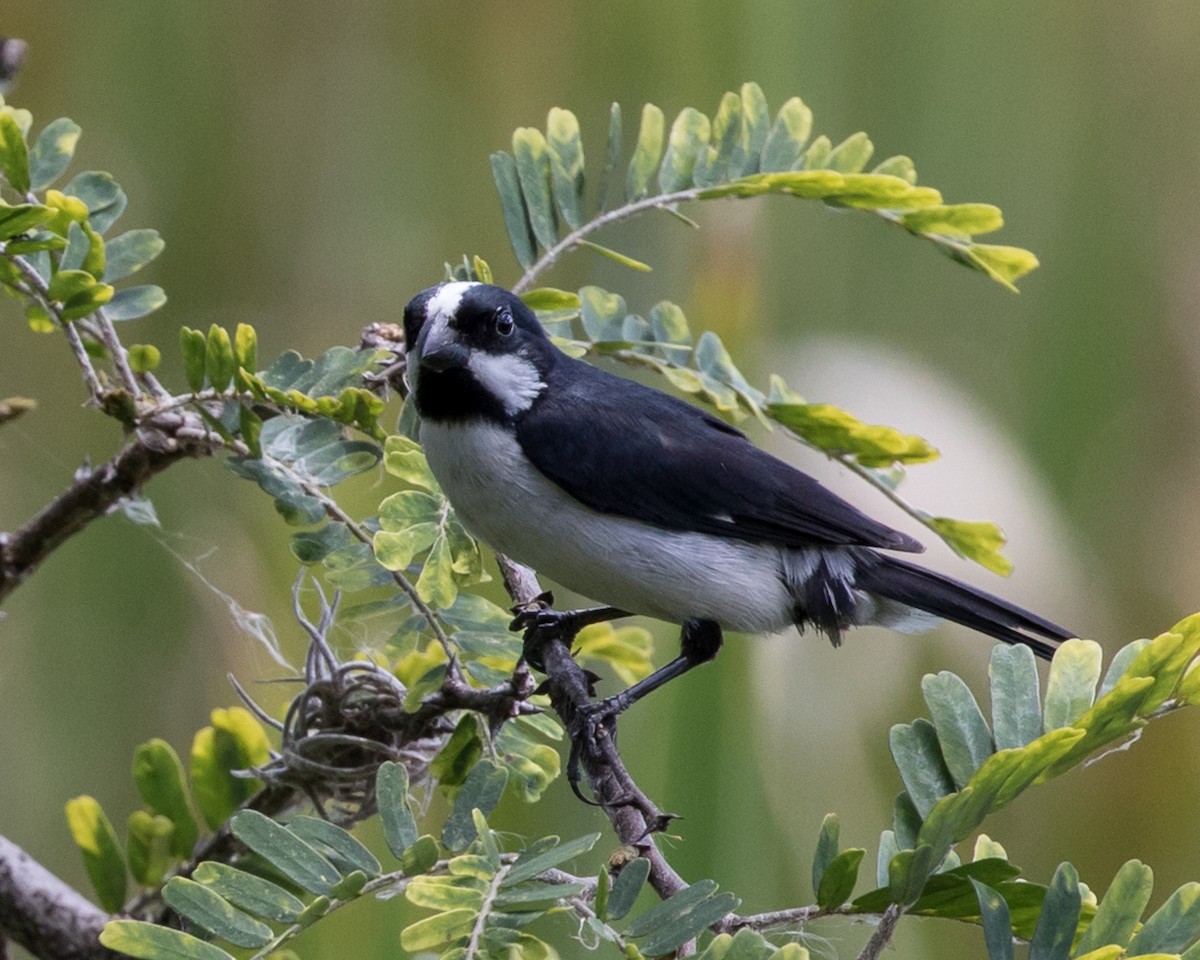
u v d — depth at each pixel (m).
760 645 8.62
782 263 9.98
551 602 7.90
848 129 10.10
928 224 7.00
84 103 10.52
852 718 8.87
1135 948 4.46
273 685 8.50
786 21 9.44
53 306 6.00
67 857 9.38
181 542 9.05
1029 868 10.33
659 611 7.95
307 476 6.23
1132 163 11.05
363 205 10.88
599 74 10.62
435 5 10.90
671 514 7.71
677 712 8.04
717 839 7.97
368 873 4.69
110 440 10.06
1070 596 9.52
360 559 6.20
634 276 9.55
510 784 6.02
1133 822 10.38
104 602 9.41
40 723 9.36
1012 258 6.96
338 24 10.87
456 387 7.49
